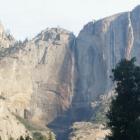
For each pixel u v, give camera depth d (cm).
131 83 11519
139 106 11419
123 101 11488
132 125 11025
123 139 11225
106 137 11744
